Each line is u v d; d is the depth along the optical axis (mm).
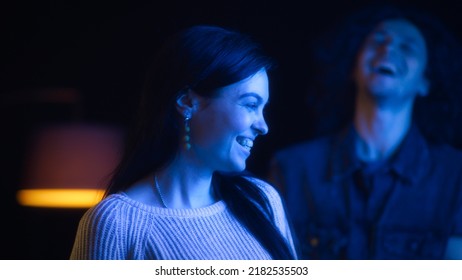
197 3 5102
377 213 3863
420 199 3844
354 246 3850
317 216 3959
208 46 1692
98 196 2016
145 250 1730
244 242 1848
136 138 1793
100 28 5520
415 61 3963
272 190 2020
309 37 4660
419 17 4031
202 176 1815
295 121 4531
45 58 5664
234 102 1704
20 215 5840
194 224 1792
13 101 5746
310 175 4020
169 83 1713
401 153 3896
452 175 3840
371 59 4004
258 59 1698
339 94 4109
